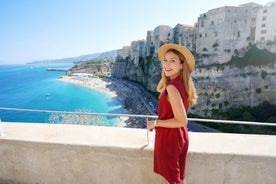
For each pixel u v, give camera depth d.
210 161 2.21
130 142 2.42
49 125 3.03
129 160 2.31
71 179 2.48
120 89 94.12
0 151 2.57
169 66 1.72
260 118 42.03
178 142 1.74
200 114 48.00
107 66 191.50
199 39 53.06
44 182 2.55
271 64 43.91
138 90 86.56
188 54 1.67
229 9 46.72
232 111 44.06
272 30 45.25
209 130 41.31
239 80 45.91
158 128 1.83
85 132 2.74
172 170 1.75
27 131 2.79
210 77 48.12
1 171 2.63
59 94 88.88
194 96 1.79
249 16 47.78
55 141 2.43
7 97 82.69
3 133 2.71
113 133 2.70
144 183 2.35
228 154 2.17
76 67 199.25
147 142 2.40
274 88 43.81
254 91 45.22
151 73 79.12
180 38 63.69
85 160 2.40
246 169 2.19
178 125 1.57
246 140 2.51
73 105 69.00
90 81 126.31
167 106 1.70
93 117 19.42
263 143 2.42
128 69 116.75
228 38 47.69
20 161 2.55
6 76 175.88
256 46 47.06
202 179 2.28
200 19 52.94
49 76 169.50
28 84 121.50
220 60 47.84
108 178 2.41
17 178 2.61
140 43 97.88
